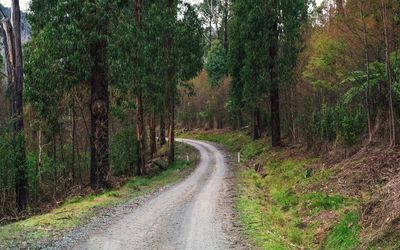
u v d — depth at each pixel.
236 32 38.44
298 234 11.32
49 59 20.09
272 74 30.69
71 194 21.59
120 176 29.00
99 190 20.66
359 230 9.50
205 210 14.50
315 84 23.89
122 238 10.66
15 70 19.28
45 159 25.22
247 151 38.25
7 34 19.03
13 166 19.20
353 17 17.75
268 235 10.89
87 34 19.42
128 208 15.31
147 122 39.69
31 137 30.05
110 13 19.52
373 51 18.77
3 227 12.27
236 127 61.00
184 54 31.94
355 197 12.82
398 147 15.00
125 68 21.23
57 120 26.83
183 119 81.69
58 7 18.75
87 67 19.91
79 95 24.64
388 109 17.66
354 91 18.95
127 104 27.81
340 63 20.66
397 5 16.11
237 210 14.31
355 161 16.34
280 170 23.05
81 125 31.94
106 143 21.34
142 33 23.75
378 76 17.52
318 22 28.31
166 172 29.91
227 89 64.88
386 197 9.75
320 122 22.98
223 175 26.16
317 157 21.53
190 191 19.70
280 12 29.70
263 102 37.47
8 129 19.69
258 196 17.94
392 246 7.92
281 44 29.78
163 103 31.77
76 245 10.00
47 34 19.34
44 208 19.05
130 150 30.55
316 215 12.64
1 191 19.64
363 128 19.09
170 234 11.05
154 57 27.83
